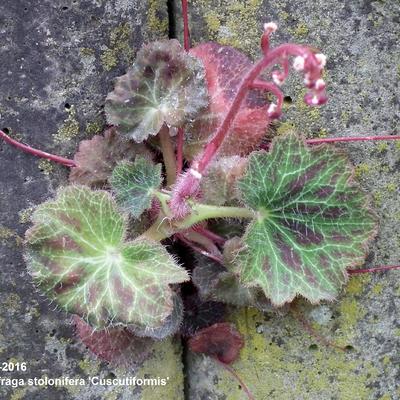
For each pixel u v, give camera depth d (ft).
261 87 0.60
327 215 0.71
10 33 0.70
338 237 0.72
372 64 0.74
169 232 0.72
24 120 0.72
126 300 0.65
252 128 0.73
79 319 0.74
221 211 0.71
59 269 0.66
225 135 0.67
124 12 0.73
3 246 0.73
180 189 0.68
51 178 0.74
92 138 0.74
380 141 0.75
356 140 0.75
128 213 0.69
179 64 0.71
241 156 0.74
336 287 0.71
